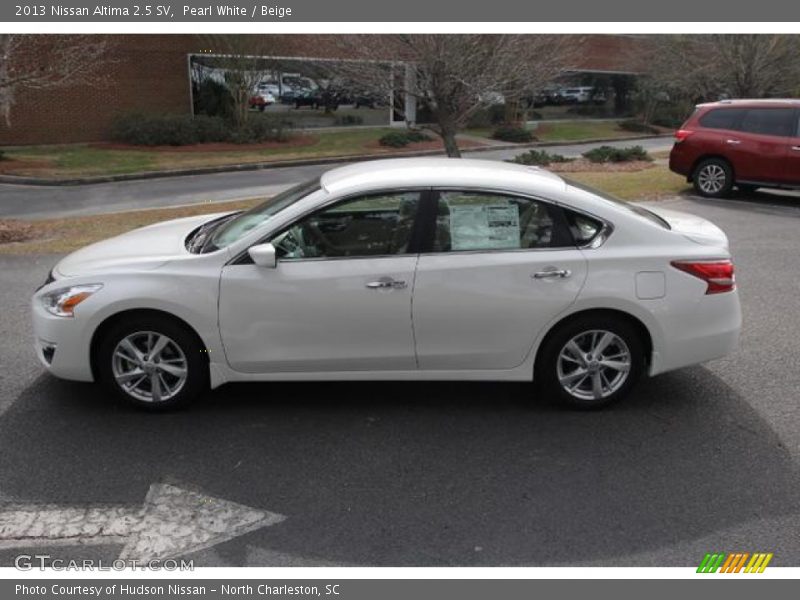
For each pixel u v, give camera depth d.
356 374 4.36
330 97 26.36
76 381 4.76
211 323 4.22
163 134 21.86
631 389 4.50
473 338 4.28
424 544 3.25
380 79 11.52
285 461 3.92
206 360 4.37
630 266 4.23
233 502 3.55
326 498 3.58
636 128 33.62
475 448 4.06
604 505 3.53
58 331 4.26
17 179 16.39
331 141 24.48
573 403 4.47
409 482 3.72
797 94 23.45
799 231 9.97
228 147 22.31
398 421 4.38
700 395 4.74
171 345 4.35
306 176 18.08
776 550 3.22
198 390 4.42
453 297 4.20
